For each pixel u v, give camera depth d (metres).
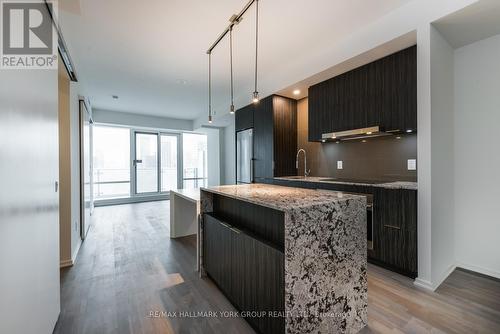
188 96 5.17
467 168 2.49
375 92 2.75
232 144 7.46
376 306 1.87
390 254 2.41
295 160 4.32
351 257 1.58
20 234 1.12
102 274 2.48
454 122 2.56
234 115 5.70
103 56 3.22
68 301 1.97
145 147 7.69
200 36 2.73
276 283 1.38
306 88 3.74
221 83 4.40
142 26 2.51
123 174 7.32
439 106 2.25
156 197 7.70
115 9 2.21
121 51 3.08
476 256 2.46
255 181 4.46
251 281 1.64
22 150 1.16
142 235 3.89
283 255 1.32
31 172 1.26
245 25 2.51
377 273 2.42
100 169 6.97
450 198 2.47
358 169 3.40
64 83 2.82
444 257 2.35
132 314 1.81
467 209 2.51
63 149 2.77
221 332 1.61
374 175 3.20
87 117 4.59
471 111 2.46
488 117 2.36
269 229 1.64
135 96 5.13
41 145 1.43
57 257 1.73
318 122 3.50
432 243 2.12
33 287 1.27
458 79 2.54
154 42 2.85
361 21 2.45
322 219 1.42
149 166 7.75
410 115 2.42
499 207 2.32
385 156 3.07
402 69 2.49
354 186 2.72
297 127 4.36
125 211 5.89
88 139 4.79
